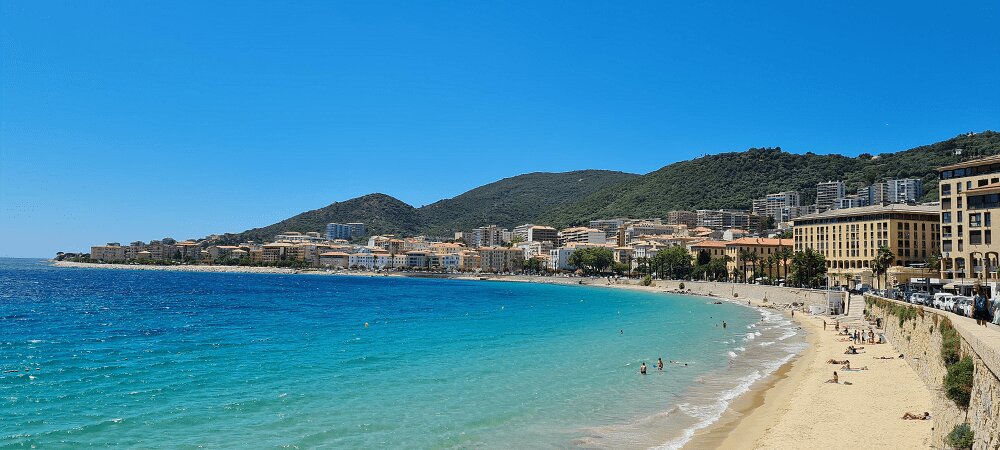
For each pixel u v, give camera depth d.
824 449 36.12
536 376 57.66
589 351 73.69
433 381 54.66
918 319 55.72
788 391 51.53
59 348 69.94
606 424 42.28
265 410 43.62
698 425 42.06
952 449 29.25
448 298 183.38
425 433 39.44
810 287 162.75
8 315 111.19
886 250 136.38
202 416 41.62
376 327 97.69
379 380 54.53
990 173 114.12
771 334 93.38
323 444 36.69
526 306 153.25
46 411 42.06
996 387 25.58
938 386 42.66
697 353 73.19
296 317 113.25
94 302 145.50
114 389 48.69
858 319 109.88
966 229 112.06
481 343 79.50
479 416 43.62
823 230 186.62
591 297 195.75
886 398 47.56
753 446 37.16
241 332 87.62
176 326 94.56
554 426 41.59
